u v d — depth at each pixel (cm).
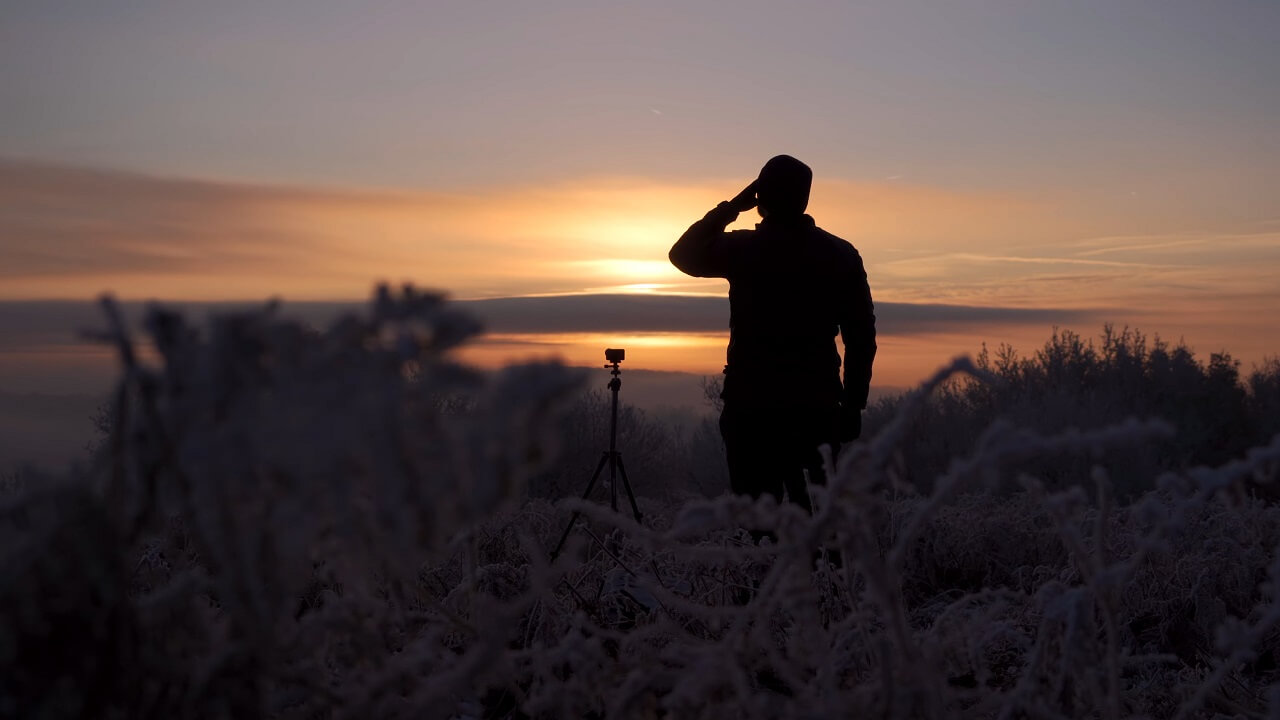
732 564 193
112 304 74
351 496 67
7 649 75
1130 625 267
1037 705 113
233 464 67
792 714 102
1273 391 1775
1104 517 112
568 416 1703
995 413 1578
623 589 225
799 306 417
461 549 227
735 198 432
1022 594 135
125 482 79
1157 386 1702
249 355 69
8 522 79
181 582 90
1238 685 179
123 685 81
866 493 100
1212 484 92
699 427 2075
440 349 65
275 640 88
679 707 108
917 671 102
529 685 176
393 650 149
